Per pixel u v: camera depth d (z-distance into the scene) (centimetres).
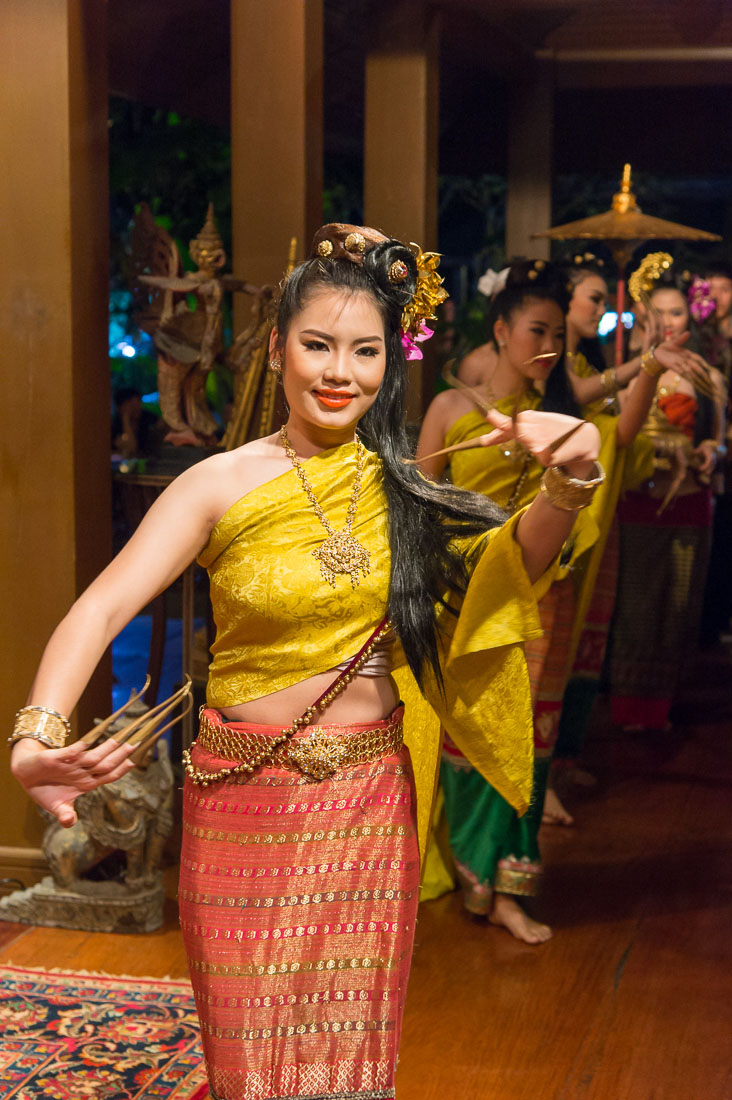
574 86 761
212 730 194
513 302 346
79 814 354
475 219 1253
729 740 576
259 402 391
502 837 354
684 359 377
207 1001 189
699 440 573
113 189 995
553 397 357
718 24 705
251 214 422
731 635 828
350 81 693
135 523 438
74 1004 304
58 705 169
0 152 367
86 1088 263
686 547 571
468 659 203
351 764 192
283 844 189
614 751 556
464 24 611
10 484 374
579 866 413
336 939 189
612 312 819
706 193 1143
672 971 331
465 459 353
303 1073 187
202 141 958
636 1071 276
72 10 363
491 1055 283
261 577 187
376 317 189
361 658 192
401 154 534
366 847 191
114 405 916
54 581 374
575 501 177
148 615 867
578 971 330
